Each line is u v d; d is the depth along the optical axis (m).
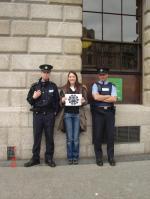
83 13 3.98
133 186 2.79
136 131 3.83
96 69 3.91
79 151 3.61
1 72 3.56
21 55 3.59
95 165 3.43
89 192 2.65
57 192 2.65
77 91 3.43
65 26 3.66
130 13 4.13
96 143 3.46
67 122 3.42
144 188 2.74
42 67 3.37
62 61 3.65
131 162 3.55
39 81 3.40
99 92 3.46
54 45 3.63
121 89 4.08
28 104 3.58
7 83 3.57
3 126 3.50
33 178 2.99
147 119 3.84
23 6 3.58
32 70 3.60
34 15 3.60
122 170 3.25
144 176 3.06
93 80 3.96
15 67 3.58
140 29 4.15
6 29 3.55
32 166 3.37
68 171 3.21
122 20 4.11
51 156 3.40
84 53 3.96
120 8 4.10
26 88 3.60
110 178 3.00
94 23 4.01
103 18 4.04
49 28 3.62
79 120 3.46
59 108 3.46
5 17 3.56
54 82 3.63
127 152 3.78
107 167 3.36
